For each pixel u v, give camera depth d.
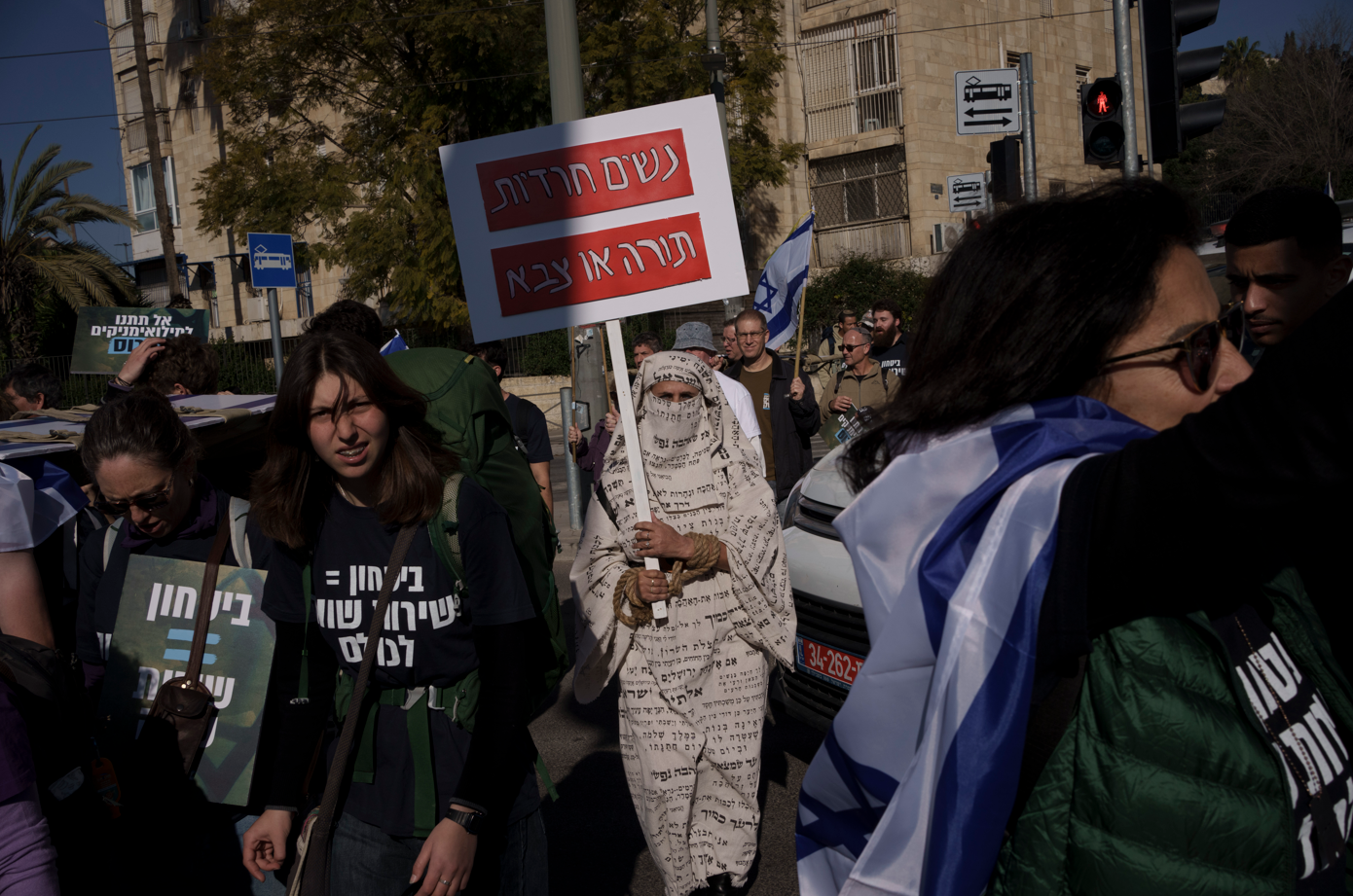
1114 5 6.51
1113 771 0.94
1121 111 6.55
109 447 2.23
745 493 3.27
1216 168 29.69
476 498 1.97
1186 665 0.94
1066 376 1.06
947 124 25.77
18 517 2.01
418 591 1.96
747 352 5.82
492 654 1.93
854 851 1.19
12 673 1.74
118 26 32.41
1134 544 0.87
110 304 24.34
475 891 2.01
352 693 2.02
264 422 3.22
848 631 3.42
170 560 2.38
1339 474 0.73
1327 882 0.99
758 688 3.21
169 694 2.29
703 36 20.69
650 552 3.08
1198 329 1.02
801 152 22.62
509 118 19.45
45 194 23.98
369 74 20.22
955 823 0.96
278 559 2.11
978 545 0.99
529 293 3.21
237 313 30.23
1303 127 28.45
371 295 20.56
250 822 2.44
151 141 25.98
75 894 2.04
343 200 19.73
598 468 6.70
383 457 1.96
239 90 20.12
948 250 1.17
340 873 2.00
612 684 5.24
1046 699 1.01
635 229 3.22
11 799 1.61
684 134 3.21
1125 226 1.04
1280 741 0.98
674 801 3.09
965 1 25.97
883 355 6.56
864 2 25.75
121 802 2.28
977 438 1.05
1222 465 0.79
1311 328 0.74
